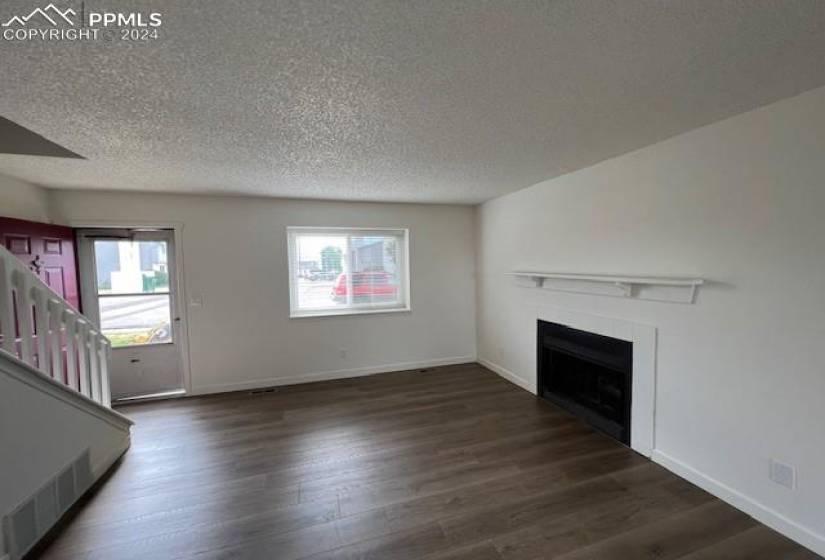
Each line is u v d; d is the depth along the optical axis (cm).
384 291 466
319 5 104
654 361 241
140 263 372
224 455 260
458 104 174
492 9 108
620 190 262
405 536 181
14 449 170
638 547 172
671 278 216
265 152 239
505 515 195
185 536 181
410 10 107
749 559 164
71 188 331
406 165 277
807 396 167
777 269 176
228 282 388
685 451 223
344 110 178
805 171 165
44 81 145
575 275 288
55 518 192
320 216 416
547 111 183
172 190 350
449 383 410
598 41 126
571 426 301
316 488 220
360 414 329
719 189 199
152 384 381
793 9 110
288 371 412
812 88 161
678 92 165
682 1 106
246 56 130
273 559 167
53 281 313
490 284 450
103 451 237
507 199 405
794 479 172
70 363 239
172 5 102
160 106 170
